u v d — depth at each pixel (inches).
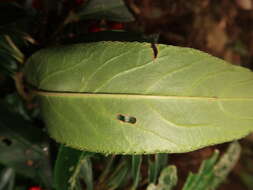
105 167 6.5
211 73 4.6
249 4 13.8
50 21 6.7
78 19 6.4
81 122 4.8
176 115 4.6
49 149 6.4
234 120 4.6
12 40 6.4
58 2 6.8
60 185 5.5
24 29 6.4
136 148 4.6
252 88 4.7
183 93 4.6
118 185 6.6
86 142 4.8
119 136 4.7
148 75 4.6
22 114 7.4
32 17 6.5
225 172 7.5
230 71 4.6
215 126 4.6
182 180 9.8
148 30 10.8
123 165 6.5
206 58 4.6
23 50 6.4
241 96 4.7
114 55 4.6
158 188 6.5
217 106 4.6
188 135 4.6
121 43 4.6
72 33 6.8
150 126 4.6
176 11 11.1
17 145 6.3
